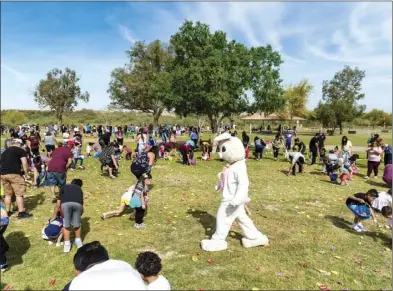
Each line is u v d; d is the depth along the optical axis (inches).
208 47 908.6
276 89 982.4
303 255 229.1
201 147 860.0
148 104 2043.6
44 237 239.8
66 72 2228.1
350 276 202.4
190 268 207.2
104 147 496.7
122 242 246.4
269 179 512.4
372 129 3270.2
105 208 331.6
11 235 256.5
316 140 689.6
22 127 1502.2
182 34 948.6
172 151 810.8
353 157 584.4
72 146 558.9
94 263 139.0
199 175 526.6
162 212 321.7
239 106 975.0
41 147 892.0
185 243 246.1
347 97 2903.5
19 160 296.7
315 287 188.4
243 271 204.2
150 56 1989.4
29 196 370.0
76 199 224.8
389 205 271.1
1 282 187.8
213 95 888.9
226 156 231.8
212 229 275.7
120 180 474.3
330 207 355.9
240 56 918.4
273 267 210.5
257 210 334.6
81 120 3080.7
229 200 231.8
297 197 397.4
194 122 3179.1
